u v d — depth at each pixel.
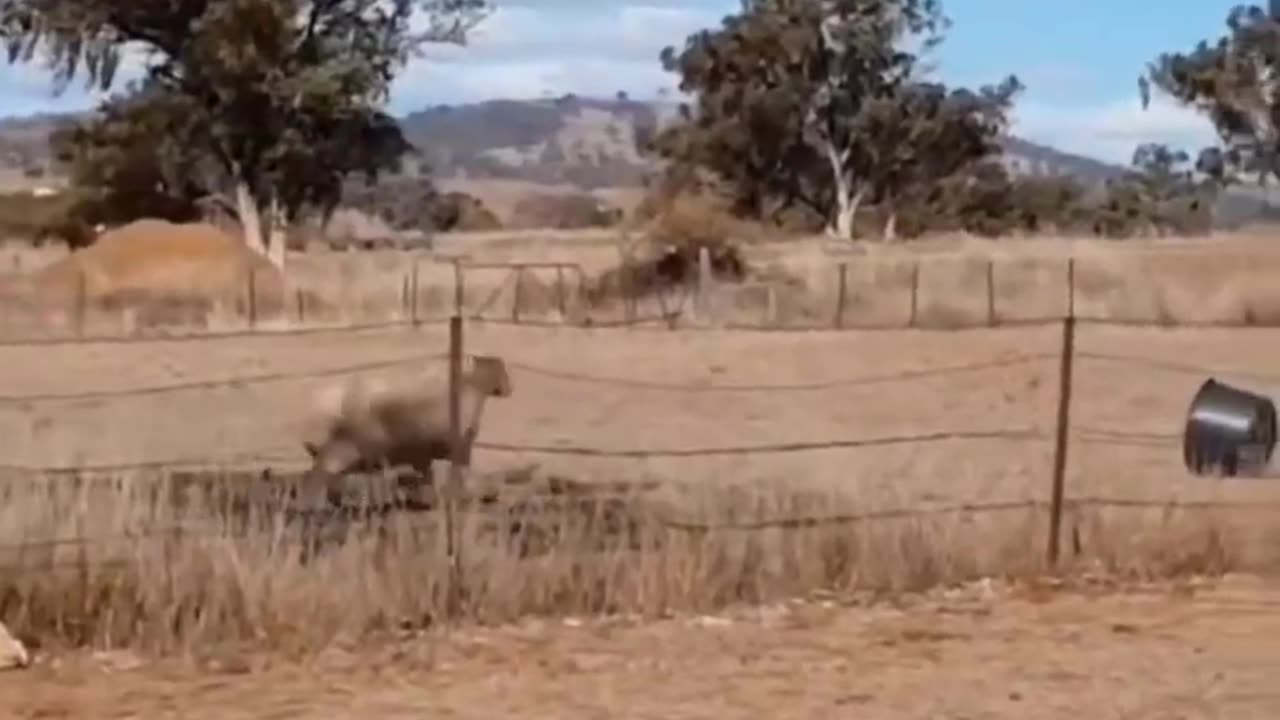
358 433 17.30
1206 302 39.38
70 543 12.74
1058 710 10.73
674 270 46.88
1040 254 52.69
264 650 12.10
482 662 11.91
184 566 12.55
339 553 13.33
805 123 87.12
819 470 18.08
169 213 64.06
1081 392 25.92
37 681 11.42
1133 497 16.38
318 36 60.41
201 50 58.06
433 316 36.81
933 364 29.31
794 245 64.31
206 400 24.12
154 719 10.59
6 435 19.97
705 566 13.66
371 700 10.99
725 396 25.80
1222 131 87.62
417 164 112.19
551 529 14.52
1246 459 17.45
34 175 105.75
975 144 89.81
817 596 13.84
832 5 85.81
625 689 11.25
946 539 14.51
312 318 36.69
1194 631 12.84
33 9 58.81
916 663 11.93
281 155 59.41
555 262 49.09
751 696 11.09
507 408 24.48
